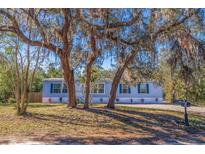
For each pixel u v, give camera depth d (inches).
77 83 1124.5
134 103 1280.8
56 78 1362.0
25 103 601.6
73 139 401.7
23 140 384.8
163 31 553.9
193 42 605.6
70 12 491.8
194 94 936.3
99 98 1304.1
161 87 1277.1
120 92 1327.5
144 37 550.0
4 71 737.6
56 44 587.2
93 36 550.0
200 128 594.6
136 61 710.5
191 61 629.3
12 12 518.3
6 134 427.2
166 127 570.3
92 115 602.5
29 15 493.0
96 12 487.2
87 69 661.9
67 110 630.5
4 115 574.6
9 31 559.2
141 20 533.0
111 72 1042.1
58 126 504.4
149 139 426.9
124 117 614.5
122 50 583.5
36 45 568.4
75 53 647.8
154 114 687.7
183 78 676.1
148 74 799.1
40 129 474.3
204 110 973.2
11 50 631.2
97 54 592.7
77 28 516.4
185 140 439.2
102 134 463.5
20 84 652.7
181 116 705.6
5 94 1151.6
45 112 618.2
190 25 577.9
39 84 1457.9
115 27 538.0
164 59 679.1
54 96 1330.0
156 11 502.6
